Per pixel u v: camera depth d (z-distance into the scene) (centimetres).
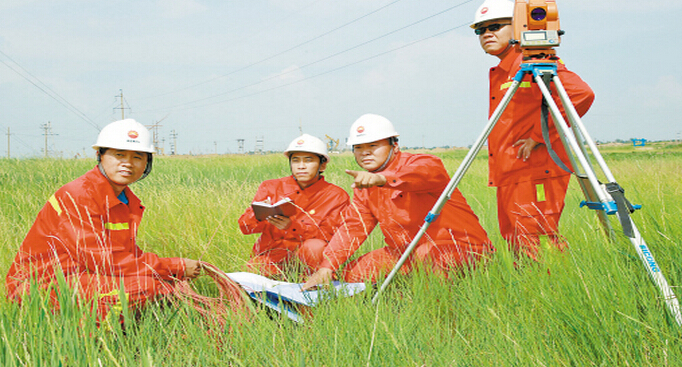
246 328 246
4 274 318
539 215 338
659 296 230
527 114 336
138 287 273
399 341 218
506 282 284
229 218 508
